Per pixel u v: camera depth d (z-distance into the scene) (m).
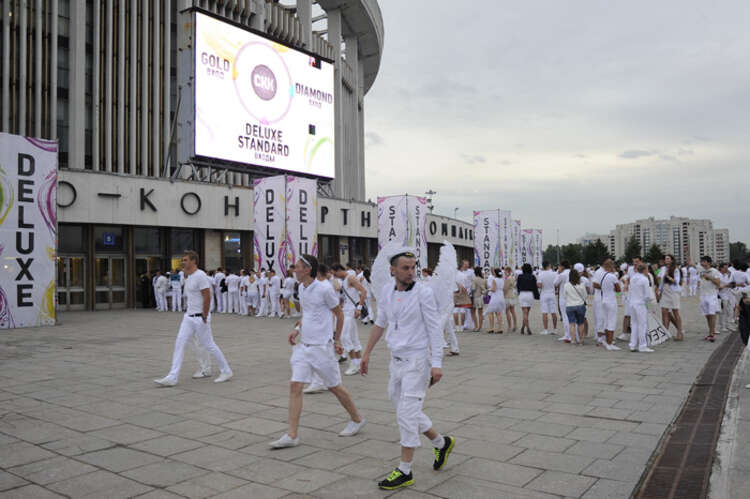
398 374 4.12
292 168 25.91
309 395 6.95
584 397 6.61
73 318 19.00
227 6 29.14
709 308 11.51
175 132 25.12
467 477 4.05
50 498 3.73
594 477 3.99
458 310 14.35
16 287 15.75
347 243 32.97
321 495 3.75
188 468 4.32
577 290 11.51
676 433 5.09
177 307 22.36
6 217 15.60
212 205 25.31
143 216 23.27
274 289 19.75
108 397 6.89
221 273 22.05
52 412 6.14
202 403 6.57
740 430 4.96
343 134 40.97
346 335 8.50
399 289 4.20
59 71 24.00
